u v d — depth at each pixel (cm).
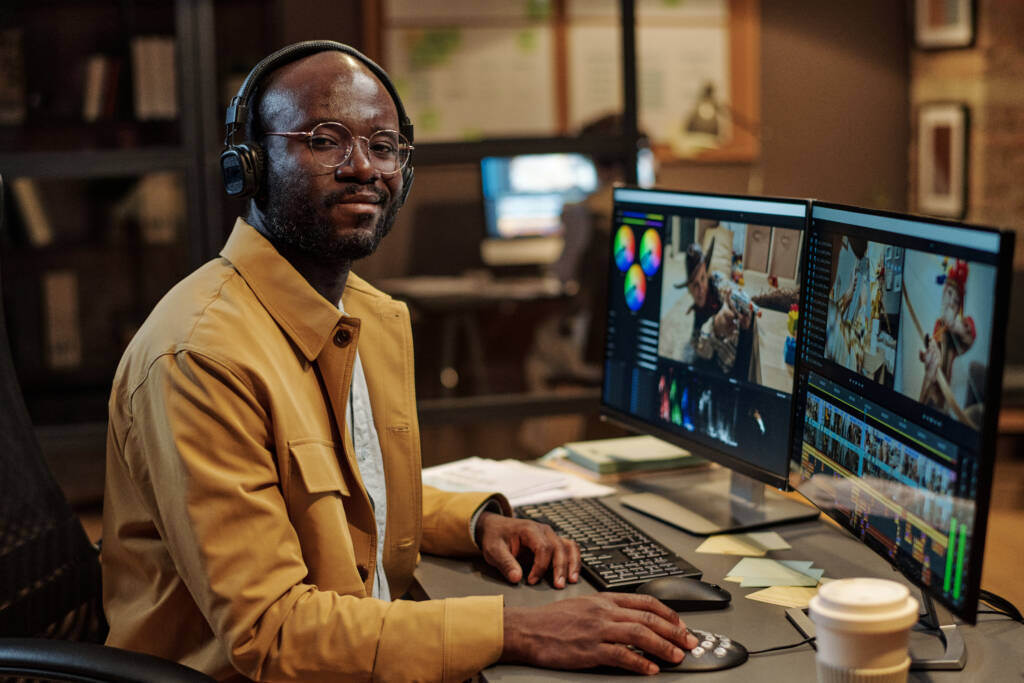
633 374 179
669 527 160
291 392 127
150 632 127
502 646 117
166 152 365
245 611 114
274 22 463
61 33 452
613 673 114
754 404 150
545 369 489
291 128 128
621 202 181
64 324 471
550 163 552
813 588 135
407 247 563
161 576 127
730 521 160
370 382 147
